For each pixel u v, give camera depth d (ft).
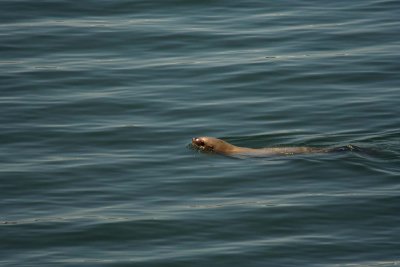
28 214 184.96
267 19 306.55
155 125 231.91
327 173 201.98
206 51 281.54
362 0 323.57
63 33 294.46
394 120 231.91
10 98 248.11
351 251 169.07
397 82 256.93
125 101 246.68
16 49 282.97
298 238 174.19
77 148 218.59
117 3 320.50
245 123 233.35
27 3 319.06
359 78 259.80
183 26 299.99
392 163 205.87
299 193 192.54
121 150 217.56
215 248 170.91
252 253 168.66
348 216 182.09
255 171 203.92
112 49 284.20
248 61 272.31
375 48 280.51
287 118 235.61
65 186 197.98
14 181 199.62
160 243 173.27
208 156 213.05
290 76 261.85
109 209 186.91
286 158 210.18
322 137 223.51
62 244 173.47
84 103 245.45
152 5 319.68
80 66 270.67
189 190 195.42
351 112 237.66
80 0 322.96
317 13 311.47
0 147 218.59
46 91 253.65
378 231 176.35
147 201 190.49
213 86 256.73
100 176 202.69
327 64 269.23
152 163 209.56
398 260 165.48
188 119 235.81
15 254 169.78
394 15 307.58
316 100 246.47
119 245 172.96
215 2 322.55
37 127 230.07
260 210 184.75
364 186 195.00
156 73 265.54
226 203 188.55
